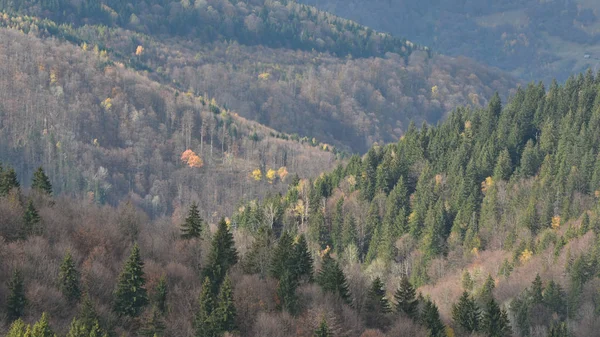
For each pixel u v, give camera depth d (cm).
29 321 10444
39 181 15950
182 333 11425
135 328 11444
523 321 16138
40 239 12775
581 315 16300
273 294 12725
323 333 11325
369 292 13512
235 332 11638
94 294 11831
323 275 13750
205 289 11725
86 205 16275
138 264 11719
